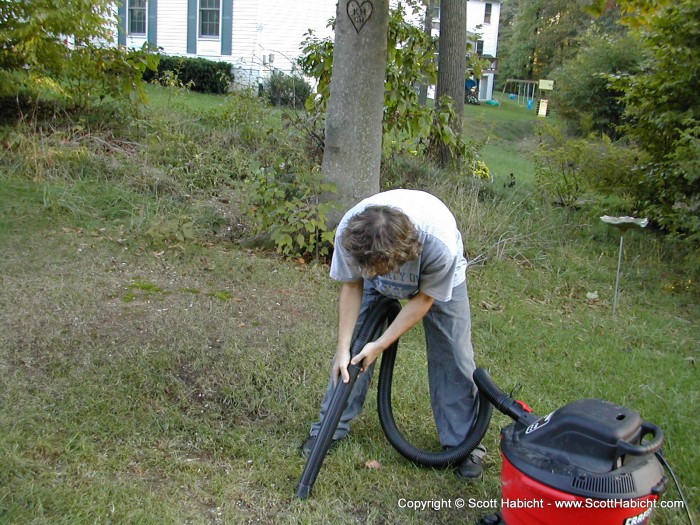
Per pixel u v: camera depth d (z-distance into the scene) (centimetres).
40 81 808
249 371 392
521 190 945
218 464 314
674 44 762
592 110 1797
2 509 258
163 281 518
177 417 342
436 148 918
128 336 417
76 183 677
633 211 876
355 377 295
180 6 1945
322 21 1973
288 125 788
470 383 320
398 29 792
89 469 294
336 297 528
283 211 586
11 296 447
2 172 680
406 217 248
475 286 614
